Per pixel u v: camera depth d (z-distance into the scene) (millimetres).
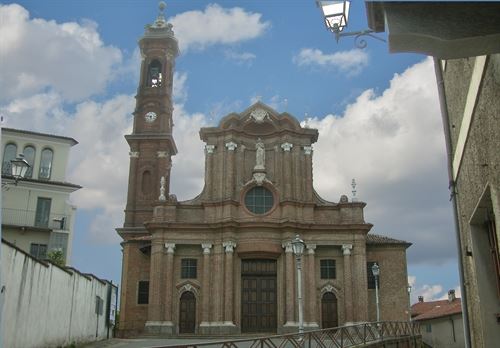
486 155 7895
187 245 44000
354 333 28984
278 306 42656
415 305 78312
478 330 10258
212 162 46219
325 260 44062
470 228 10109
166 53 61344
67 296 28641
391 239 46750
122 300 46125
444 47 6305
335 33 7609
